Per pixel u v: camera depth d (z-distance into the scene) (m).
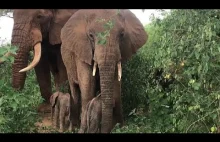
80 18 8.46
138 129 7.02
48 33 9.75
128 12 8.80
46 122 9.24
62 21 9.78
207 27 6.31
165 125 7.24
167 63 7.01
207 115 6.41
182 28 7.04
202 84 6.71
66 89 9.95
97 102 7.54
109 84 7.52
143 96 9.01
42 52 10.17
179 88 7.07
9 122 6.99
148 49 10.40
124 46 8.29
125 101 9.20
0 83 7.28
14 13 9.07
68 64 8.90
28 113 7.37
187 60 6.87
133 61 9.51
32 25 9.16
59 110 8.54
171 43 6.98
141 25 8.85
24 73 8.83
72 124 8.62
